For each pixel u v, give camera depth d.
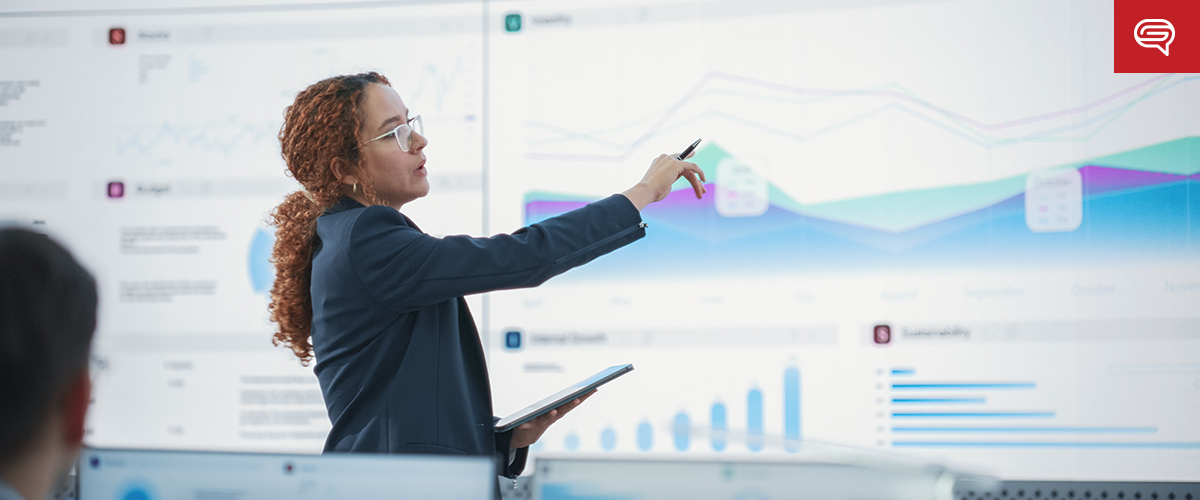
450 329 0.99
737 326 1.92
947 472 0.58
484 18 2.05
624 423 1.93
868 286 1.88
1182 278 1.76
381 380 0.95
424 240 0.93
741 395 1.90
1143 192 1.80
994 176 1.86
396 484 0.59
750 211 1.94
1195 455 1.74
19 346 0.42
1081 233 1.81
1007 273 1.83
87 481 0.61
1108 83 1.83
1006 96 1.87
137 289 2.07
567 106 2.02
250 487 0.60
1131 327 1.77
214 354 2.04
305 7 2.10
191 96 2.11
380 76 1.12
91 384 0.47
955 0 1.91
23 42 2.15
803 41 1.96
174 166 2.10
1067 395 1.79
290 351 2.03
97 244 2.09
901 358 1.85
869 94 1.93
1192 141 1.79
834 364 1.88
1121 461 1.76
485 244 0.93
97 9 2.14
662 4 2.01
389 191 1.06
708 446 1.90
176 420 2.03
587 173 2.00
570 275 1.97
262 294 2.04
